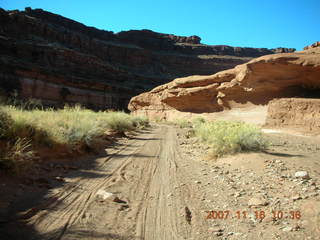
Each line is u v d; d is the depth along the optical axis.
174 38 187.50
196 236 3.12
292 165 6.64
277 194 4.46
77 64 94.19
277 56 30.77
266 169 6.25
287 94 32.16
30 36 96.62
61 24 139.62
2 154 4.59
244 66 35.31
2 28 88.62
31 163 5.23
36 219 3.22
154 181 5.60
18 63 68.38
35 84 70.00
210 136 11.34
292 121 22.94
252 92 35.53
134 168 6.70
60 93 76.56
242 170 6.39
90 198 4.24
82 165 6.46
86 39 126.94
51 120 8.23
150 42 169.50
